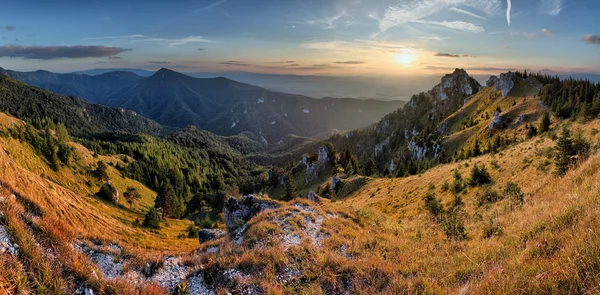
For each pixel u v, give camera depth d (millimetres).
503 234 12445
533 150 37875
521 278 6047
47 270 8594
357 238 17312
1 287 7215
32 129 130875
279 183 183375
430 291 7516
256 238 17922
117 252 13617
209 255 15688
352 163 139250
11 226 9328
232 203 34375
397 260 12258
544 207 13328
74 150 151000
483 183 35562
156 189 190375
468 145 119938
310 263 12695
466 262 9453
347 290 9820
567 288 5254
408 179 62719
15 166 46500
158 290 11289
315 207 26766
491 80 196625
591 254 5562
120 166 183625
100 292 9336
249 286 11398
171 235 87250
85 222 51594
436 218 23781
